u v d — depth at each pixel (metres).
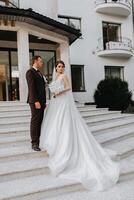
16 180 5.42
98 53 19.80
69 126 5.94
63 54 13.66
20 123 8.23
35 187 5.08
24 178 5.52
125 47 20.41
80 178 5.45
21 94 11.95
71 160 5.79
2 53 14.78
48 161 5.94
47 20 11.68
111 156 6.62
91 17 19.83
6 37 13.79
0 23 11.47
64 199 5.02
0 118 8.44
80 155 5.89
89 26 19.70
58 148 5.87
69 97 6.21
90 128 9.25
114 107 17.59
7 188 5.04
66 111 6.04
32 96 6.21
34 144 6.39
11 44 14.87
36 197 4.95
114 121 11.53
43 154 6.33
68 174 5.62
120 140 8.75
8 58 14.91
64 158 5.74
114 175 5.76
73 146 5.90
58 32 12.90
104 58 20.19
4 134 7.36
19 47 12.00
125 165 6.57
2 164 5.86
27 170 5.57
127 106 17.88
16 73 15.17
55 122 6.01
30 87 6.21
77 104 12.93
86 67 19.39
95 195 5.20
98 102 17.97
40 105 6.25
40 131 6.40
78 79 19.12
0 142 6.68
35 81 6.28
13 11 10.77
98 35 20.08
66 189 5.26
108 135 8.87
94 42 19.84
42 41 14.59
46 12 16.30
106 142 7.93
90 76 19.52
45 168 5.74
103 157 6.09
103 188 5.43
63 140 5.86
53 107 6.17
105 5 19.75
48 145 5.93
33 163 5.91
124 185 5.72
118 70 21.06
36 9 16.22
